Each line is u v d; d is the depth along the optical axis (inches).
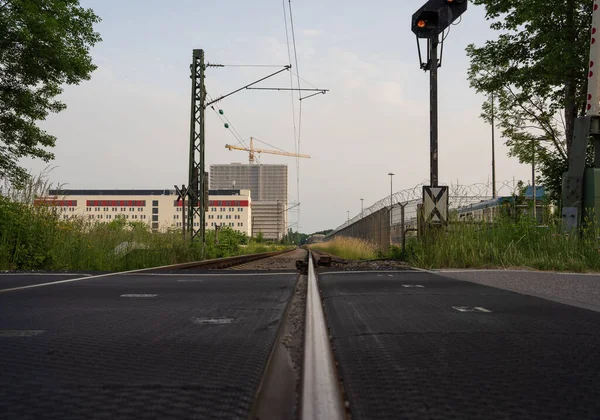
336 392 50.6
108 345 78.2
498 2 842.2
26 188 455.8
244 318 110.3
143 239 590.9
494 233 422.3
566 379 57.0
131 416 42.8
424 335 87.7
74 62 853.2
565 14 794.2
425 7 476.4
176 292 178.7
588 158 796.0
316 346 74.2
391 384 54.1
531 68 850.1
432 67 488.4
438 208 458.9
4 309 128.7
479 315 116.0
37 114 893.8
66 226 470.3
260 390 51.8
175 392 50.3
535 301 146.5
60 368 62.0
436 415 43.4
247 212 6983.3
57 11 844.6
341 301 145.0
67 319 109.6
